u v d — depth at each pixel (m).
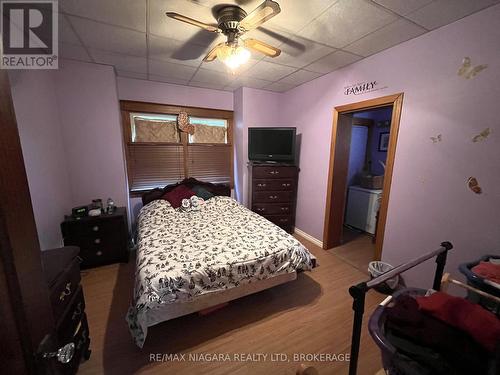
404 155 2.10
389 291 2.18
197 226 2.41
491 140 1.57
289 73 2.91
